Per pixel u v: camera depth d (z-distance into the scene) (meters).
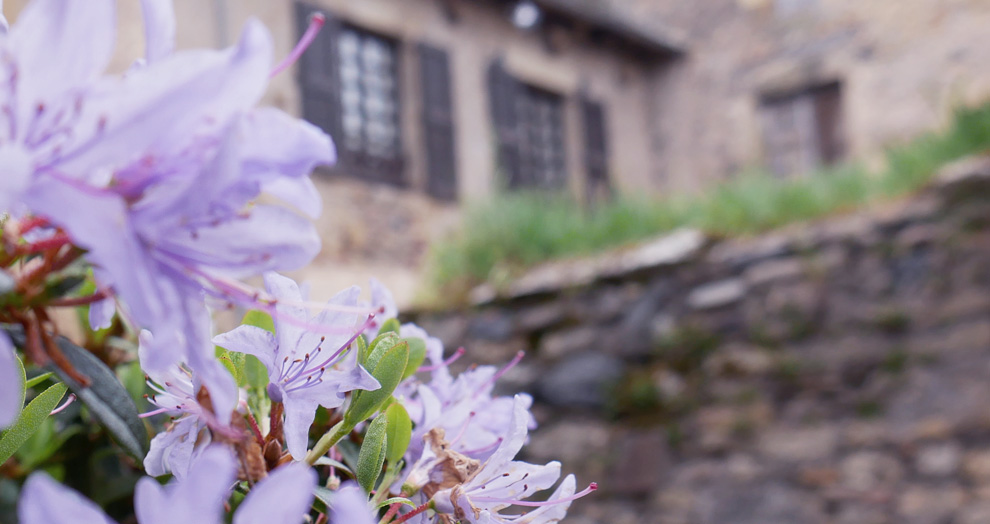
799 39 9.22
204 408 0.49
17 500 0.81
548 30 8.73
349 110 7.02
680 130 9.87
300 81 6.32
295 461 0.55
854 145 8.78
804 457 4.63
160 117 0.37
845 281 4.75
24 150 0.34
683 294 5.15
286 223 0.43
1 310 0.42
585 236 6.08
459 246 6.33
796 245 4.91
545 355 5.44
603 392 5.20
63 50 0.36
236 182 0.41
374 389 0.55
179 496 0.31
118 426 0.52
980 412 4.25
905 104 8.55
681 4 10.01
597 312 5.35
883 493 4.41
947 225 4.53
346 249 6.50
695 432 4.93
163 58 0.43
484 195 7.34
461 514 0.58
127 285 0.35
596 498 5.10
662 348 5.11
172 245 0.41
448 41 7.70
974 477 4.20
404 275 6.82
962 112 5.56
